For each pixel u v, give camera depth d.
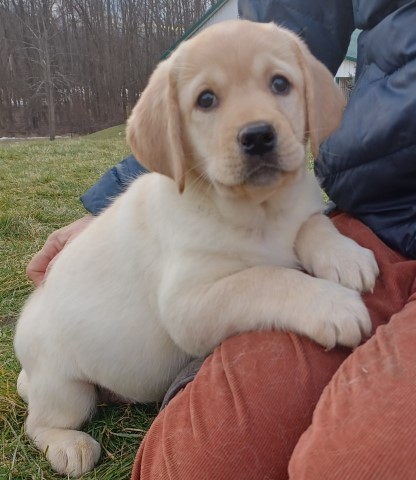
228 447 0.23
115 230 0.34
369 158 0.31
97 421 0.35
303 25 0.39
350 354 0.24
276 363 0.25
